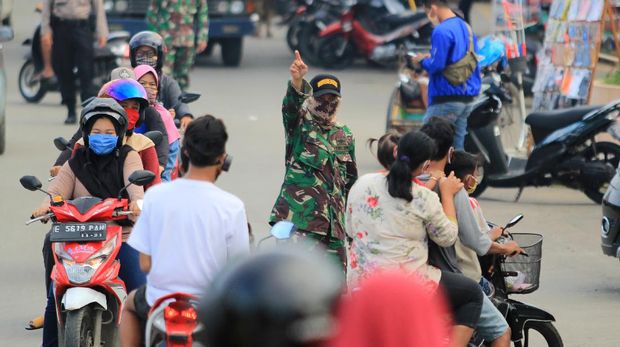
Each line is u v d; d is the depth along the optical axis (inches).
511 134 1475.1
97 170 588.7
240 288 124.5
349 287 496.7
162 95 892.6
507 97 1120.8
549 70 1346.0
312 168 677.9
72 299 538.9
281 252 128.9
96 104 583.2
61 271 553.3
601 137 1311.5
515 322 565.9
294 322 123.3
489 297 538.0
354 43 2301.9
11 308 735.1
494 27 1330.0
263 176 1210.6
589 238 981.2
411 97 1354.6
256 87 1984.5
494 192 1216.2
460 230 514.9
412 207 485.4
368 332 126.7
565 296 790.5
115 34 1717.5
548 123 1131.9
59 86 1590.8
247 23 2217.0
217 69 2247.8
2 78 1294.3
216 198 432.1
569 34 1311.5
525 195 1196.5
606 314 740.7
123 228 588.4
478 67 1087.6
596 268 874.1
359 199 496.7
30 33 2625.5
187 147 434.9
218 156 434.3
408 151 482.6
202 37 1565.0
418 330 128.0
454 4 2347.4
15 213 1024.9
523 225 1031.0
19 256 877.2
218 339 124.3
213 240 428.8
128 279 593.0
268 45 2674.7
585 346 663.8
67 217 561.6
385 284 129.9
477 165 547.8
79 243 561.9
